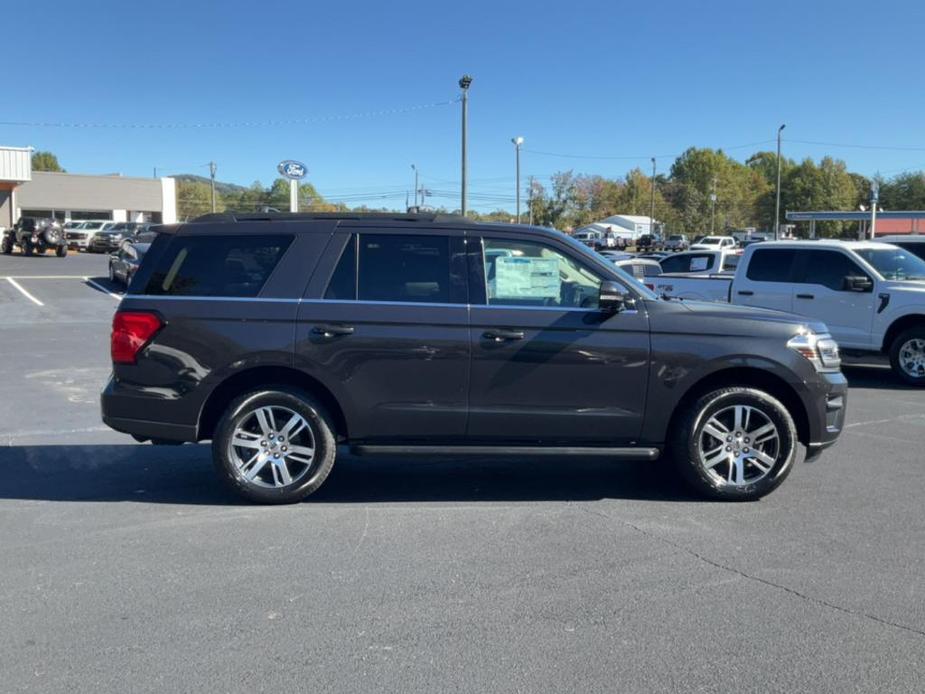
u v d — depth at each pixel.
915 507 5.71
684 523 5.37
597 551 4.86
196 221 5.81
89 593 4.25
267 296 5.59
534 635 3.79
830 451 7.32
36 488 6.16
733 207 102.81
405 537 5.09
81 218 65.69
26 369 11.54
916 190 98.00
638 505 5.76
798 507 5.70
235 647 3.67
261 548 4.89
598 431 5.64
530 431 5.62
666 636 3.79
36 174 63.44
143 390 5.60
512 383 5.55
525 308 5.58
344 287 5.62
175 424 5.60
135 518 5.45
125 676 3.42
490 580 4.42
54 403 9.34
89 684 3.36
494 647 3.68
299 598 4.19
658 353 5.58
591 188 93.62
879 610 4.07
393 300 5.59
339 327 5.51
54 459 7.00
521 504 5.79
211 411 5.78
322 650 3.65
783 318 5.82
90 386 10.34
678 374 5.59
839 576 4.49
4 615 3.99
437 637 3.77
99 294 23.09
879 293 11.14
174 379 5.56
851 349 11.45
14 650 3.64
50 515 5.51
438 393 5.55
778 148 54.50
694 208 99.94
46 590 4.28
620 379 5.58
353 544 4.96
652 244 69.31
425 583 4.38
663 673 3.46
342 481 6.38
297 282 5.61
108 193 66.81
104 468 6.73
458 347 5.52
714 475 5.76
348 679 3.40
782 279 12.09
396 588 4.31
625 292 5.65
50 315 18.55
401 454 5.62
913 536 5.12
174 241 5.75
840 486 6.22
